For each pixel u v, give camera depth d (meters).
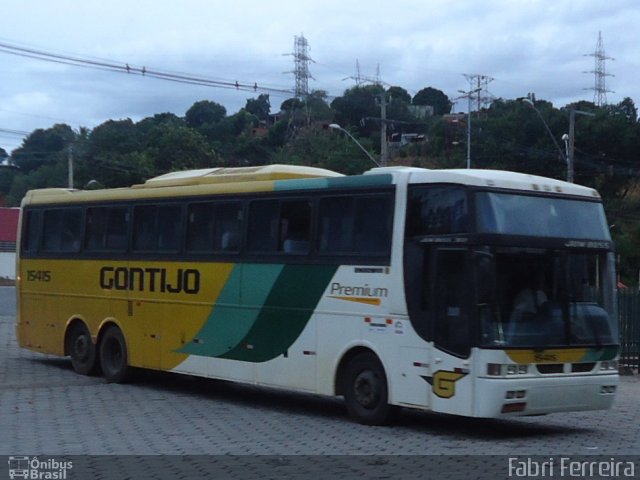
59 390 16.48
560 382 11.69
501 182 11.86
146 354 16.47
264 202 14.37
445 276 11.74
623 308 21.64
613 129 49.00
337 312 13.01
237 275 14.63
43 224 19.42
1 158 83.00
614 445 11.57
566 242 12.16
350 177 13.12
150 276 16.42
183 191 15.88
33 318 19.56
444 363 11.59
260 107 86.31
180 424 12.85
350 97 67.19
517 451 10.95
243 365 14.44
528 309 11.63
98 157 60.59
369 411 12.66
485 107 67.94
